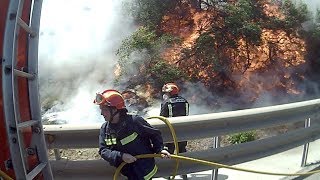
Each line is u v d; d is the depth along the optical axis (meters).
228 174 5.84
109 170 4.24
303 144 6.07
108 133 3.64
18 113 2.95
